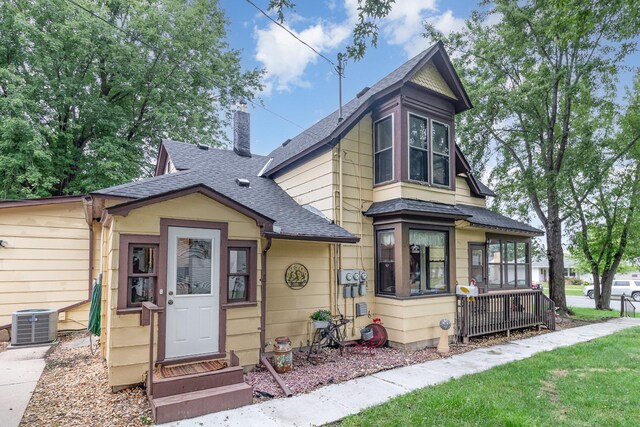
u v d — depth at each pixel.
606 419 3.88
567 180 11.88
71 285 8.25
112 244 4.48
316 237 6.52
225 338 5.17
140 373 4.53
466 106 8.48
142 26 13.55
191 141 15.45
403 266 7.08
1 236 7.74
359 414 4.02
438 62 8.06
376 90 8.26
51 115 12.47
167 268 4.81
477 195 11.47
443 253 7.96
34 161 11.47
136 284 4.77
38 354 6.38
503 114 12.55
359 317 7.54
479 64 13.23
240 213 5.50
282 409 4.17
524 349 7.28
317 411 4.11
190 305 4.94
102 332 5.78
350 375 5.44
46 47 11.80
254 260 5.59
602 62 11.21
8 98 10.57
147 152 14.98
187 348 4.86
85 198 6.79
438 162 8.15
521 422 3.73
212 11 16.25
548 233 12.81
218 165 9.54
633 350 7.04
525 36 12.16
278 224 6.53
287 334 6.76
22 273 7.86
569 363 6.10
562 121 13.09
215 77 16.09
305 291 7.04
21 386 4.71
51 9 11.68
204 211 5.17
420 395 4.54
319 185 7.84
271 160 10.66
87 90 13.45
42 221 8.12
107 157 12.82
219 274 5.21
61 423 3.70
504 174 14.31
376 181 7.99
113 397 4.29
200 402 4.01
